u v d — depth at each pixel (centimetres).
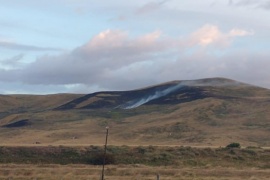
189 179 5925
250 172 6988
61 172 6531
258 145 14312
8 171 6494
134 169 7025
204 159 8950
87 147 9344
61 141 15100
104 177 5919
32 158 8688
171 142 15200
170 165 8475
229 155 9194
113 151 9131
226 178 6147
